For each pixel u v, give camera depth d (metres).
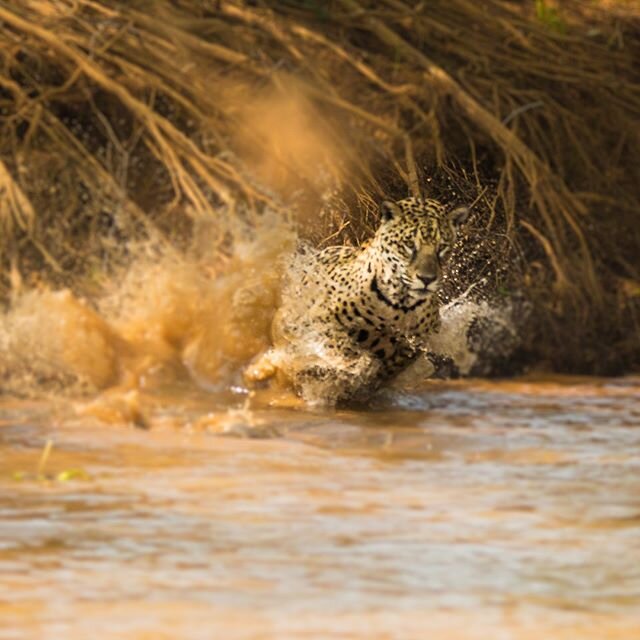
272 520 22.44
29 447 28.05
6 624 17.16
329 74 48.91
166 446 28.47
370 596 18.50
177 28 47.53
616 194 49.19
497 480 25.89
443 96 47.91
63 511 22.81
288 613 17.73
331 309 33.09
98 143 46.38
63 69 46.81
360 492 24.61
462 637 16.92
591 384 40.75
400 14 50.34
